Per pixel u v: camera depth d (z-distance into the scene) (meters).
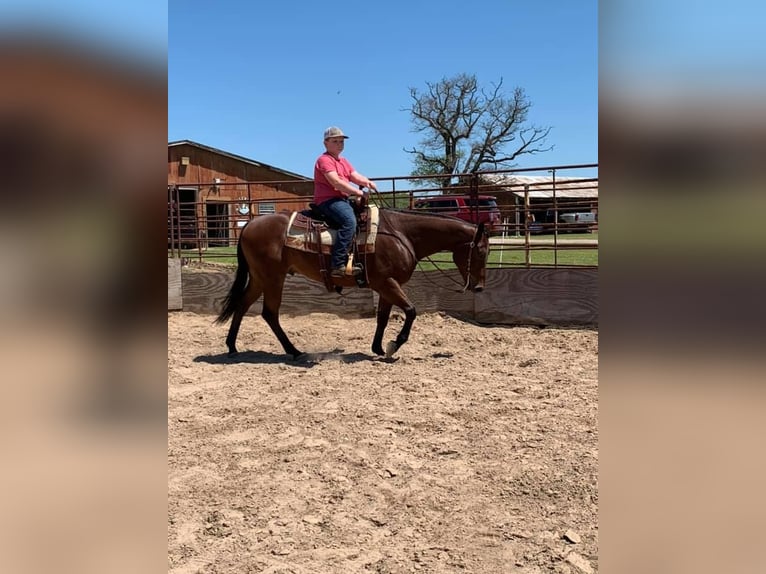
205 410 4.39
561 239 17.38
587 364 5.87
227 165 22.30
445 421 4.07
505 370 5.66
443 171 38.22
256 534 2.58
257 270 6.26
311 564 2.34
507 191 8.08
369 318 8.55
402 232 6.02
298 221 6.07
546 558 2.38
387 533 2.60
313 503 2.87
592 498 2.89
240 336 7.59
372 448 3.58
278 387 5.06
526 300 7.93
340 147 5.88
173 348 6.90
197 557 2.38
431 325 7.89
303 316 8.76
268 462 3.38
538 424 3.99
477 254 6.06
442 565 2.34
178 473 3.23
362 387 5.05
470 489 3.02
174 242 10.12
